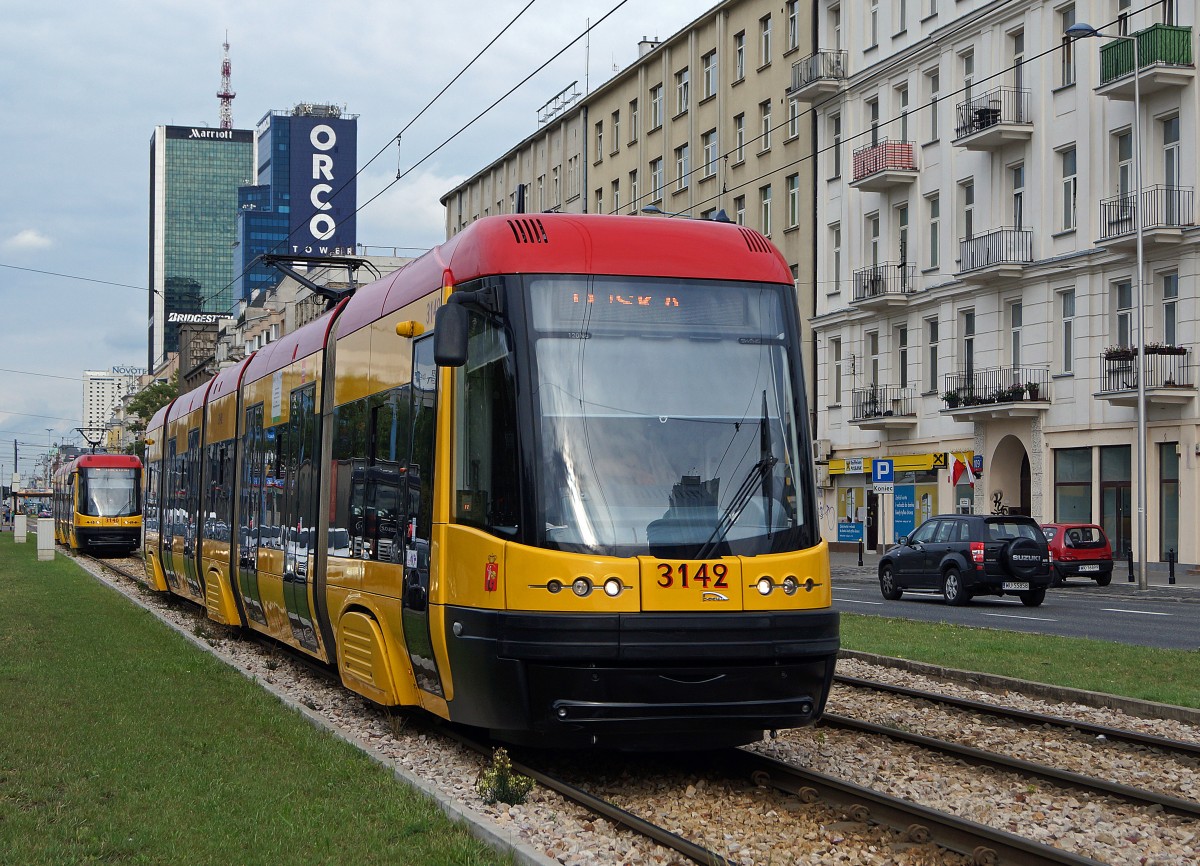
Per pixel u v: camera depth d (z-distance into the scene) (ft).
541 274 31.09
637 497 29.73
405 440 35.19
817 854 23.94
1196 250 112.78
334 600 41.19
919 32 147.02
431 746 34.58
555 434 29.86
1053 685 45.21
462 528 31.04
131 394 568.00
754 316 32.24
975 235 137.90
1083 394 123.44
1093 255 121.80
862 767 32.45
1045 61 128.47
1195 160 113.29
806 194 167.84
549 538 29.14
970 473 125.08
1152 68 112.68
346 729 36.52
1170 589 104.63
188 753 31.32
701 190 191.01
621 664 28.66
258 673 49.96
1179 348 112.98
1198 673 48.75
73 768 29.37
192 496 72.74
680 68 196.03
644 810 27.89
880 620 72.84
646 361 30.99
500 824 25.54
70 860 21.93
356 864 21.89
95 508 162.30
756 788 29.76
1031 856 22.77
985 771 31.83
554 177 241.14
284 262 68.03
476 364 31.53
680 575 29.14
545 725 28.94
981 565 87.86
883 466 117.39
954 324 141.08
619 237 32.04
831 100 161.99
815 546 30.83
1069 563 109.91
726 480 30.48
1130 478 118.83
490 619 29.50
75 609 75.41
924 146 146.30
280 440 50.65
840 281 161.99
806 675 30.01
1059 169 127.95
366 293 41.63
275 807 25.80
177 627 64.13
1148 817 27.17
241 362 62.85
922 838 24.71
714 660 29.01
